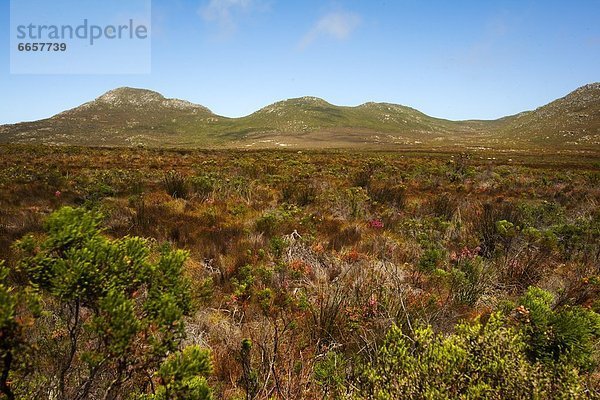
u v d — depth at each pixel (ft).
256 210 29.40
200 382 5.25
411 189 45.75
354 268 16.39
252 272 15.38
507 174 65.31
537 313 7.82
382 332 10.75
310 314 12.01
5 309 3.72
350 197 31.68
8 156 74.18
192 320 11.64
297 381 8.64
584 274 15.93
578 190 45.24
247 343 9.00
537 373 6.07
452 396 5.95
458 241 21.98
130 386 6.64
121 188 36.40
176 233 20.80
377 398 6.26
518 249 19.33
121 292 4.41
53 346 6.92
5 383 4.14
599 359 8.18
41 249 4.49
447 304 12.66
